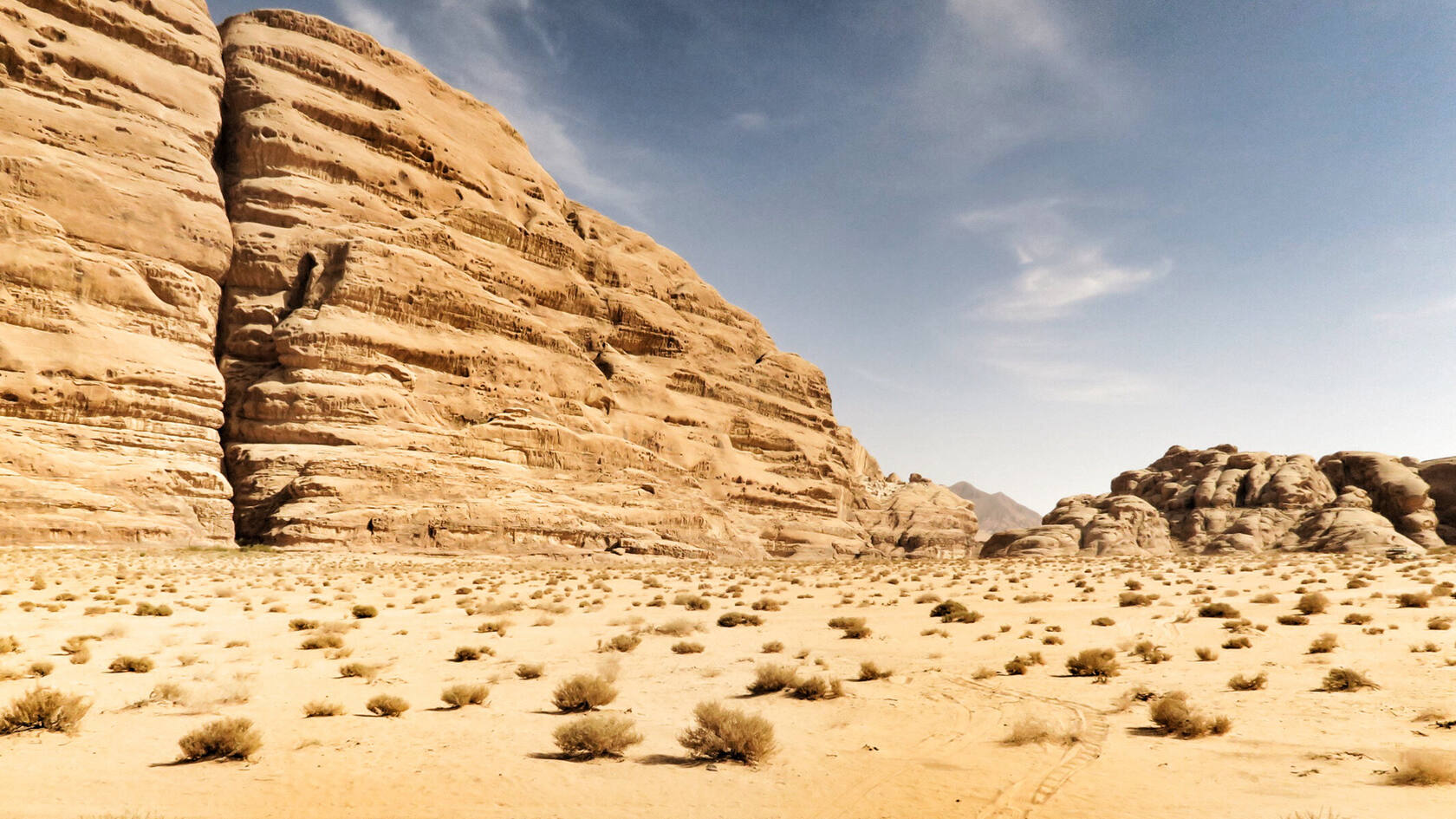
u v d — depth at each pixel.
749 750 10.38
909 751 10.87
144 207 69.50
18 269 59.69
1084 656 16.62
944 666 18.31
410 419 75.31
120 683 15.45
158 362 64.31
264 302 75.75
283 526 60.88
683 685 16.48
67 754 10.11
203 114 79.38
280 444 68.50
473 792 8.97
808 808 8.48
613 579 52.47
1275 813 7.82
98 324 62.66
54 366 58.78
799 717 13.29
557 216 116.88
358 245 78.56
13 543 52.38
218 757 10.12
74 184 65.44
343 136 89.94
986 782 9.34
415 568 57.22
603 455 90.12
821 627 26.41
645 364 116.19
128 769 9.56
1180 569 53.88
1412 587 35.06
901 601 34.94
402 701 13.33
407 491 69.00
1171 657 18.25
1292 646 19.27
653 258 136.62
